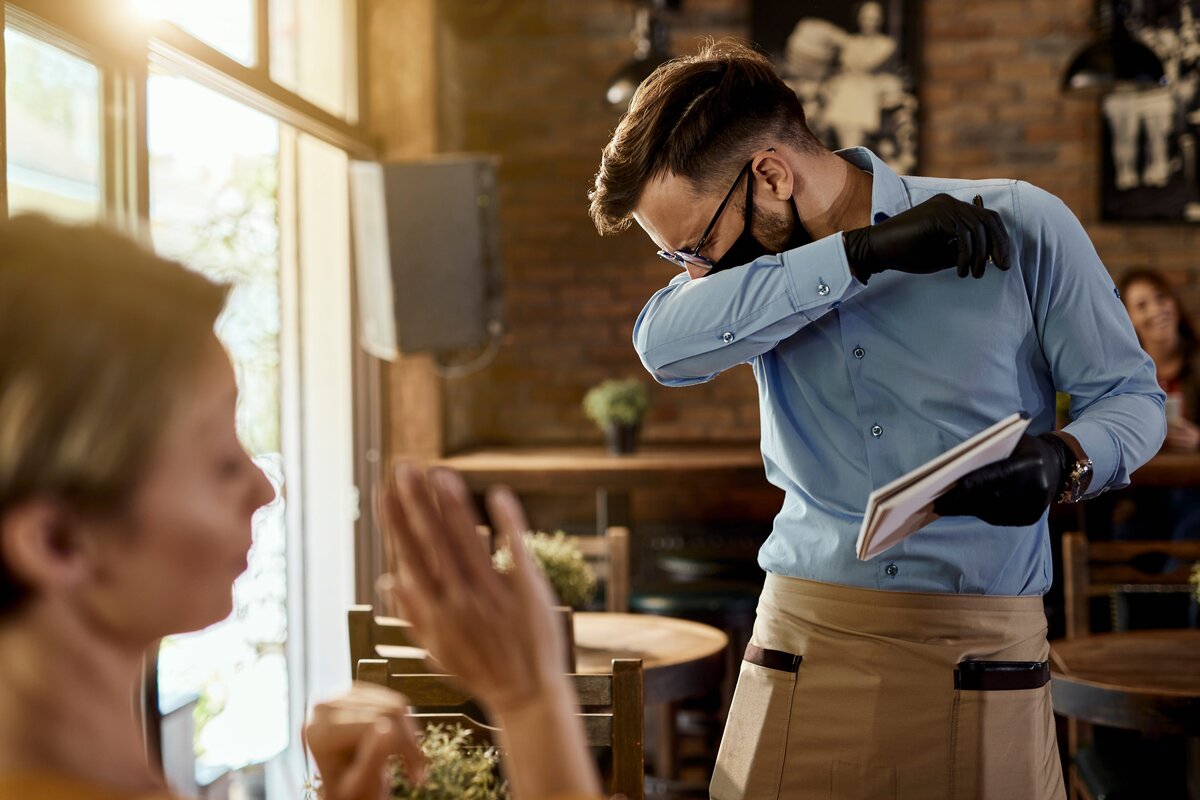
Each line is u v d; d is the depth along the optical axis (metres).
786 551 1.42
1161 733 2.17
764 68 1.37
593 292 5.27
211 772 3.64
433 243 3.97
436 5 4.44
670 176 1.36
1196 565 2.81
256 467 0.51
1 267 0.45
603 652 2.62
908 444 1.33
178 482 0.46
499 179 5.29
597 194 1.43
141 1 2.70
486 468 4.23
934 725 1.30
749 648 1.48
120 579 0.46
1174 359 4.19
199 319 0.47
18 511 0.43
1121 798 2.39
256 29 3.28
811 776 1.36
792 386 1.41
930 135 5.14
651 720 4.31
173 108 3.42
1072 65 4.36
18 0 2.15
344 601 4.14
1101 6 4.39
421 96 4.33
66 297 0.44
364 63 4.30
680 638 2.75
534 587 0.53
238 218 3.82
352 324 4.19
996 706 1.29
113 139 2.55
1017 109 5.10
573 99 5.25
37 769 0.44
